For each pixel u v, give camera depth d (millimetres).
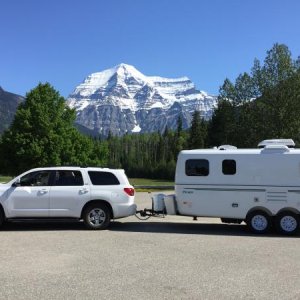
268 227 13562
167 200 14367
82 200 13766
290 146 14469
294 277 7945
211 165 14078
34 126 37906
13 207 13469
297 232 13328
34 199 13570
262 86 51562
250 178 13812
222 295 6801
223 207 13930
